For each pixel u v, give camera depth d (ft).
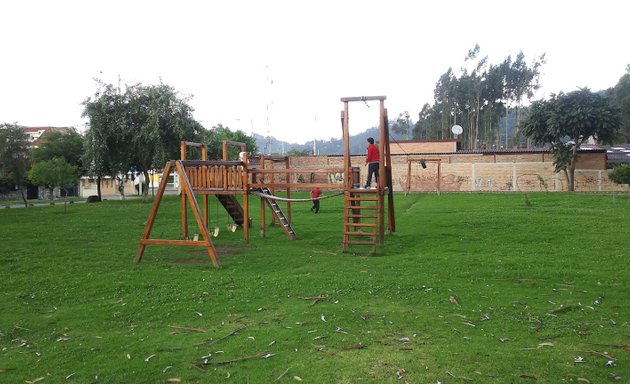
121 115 107.86
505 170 122.72
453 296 29.19
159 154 105.81
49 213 80.12
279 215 55.11
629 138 214.28
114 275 35.99
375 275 34.81
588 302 27.81
